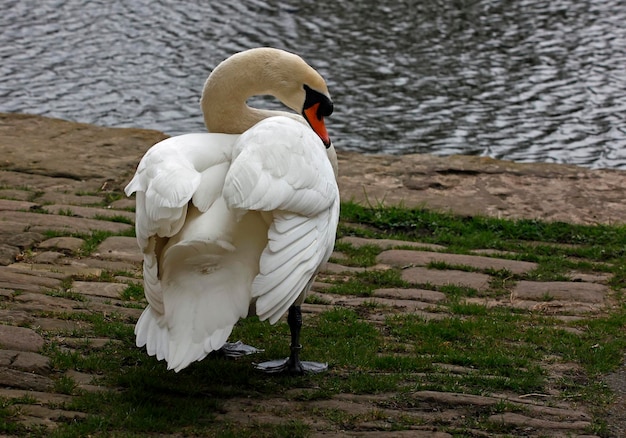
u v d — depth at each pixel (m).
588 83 19.09
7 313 6.77
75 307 7.16
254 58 6.95
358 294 7.94
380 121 17.27
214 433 5.30
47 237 8.80
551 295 7.99
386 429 5.40
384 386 5.98
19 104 17.41
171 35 21.94
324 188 5.70
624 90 18.66
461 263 8.68
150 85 18.62
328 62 20.36
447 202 10.43
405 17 24.06
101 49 20.86
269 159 5.46
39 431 5.12
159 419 5.39
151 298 5.41
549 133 16.53
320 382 6.12
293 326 6.20
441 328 7.04
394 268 8.62
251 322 7.24
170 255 5.17
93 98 17.88
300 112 7.06
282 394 5.91
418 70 20.02
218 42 21.44
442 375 6.21
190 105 17.69
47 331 6.62
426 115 17.53
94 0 25.03
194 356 5.06
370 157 11.76
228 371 6.17
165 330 5.29
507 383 6.10
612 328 7.14
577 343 6.86
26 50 20.66
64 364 6.06
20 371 5.86
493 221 9.84
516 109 17.73
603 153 15.60
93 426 5.23
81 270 8.10
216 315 5.15
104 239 8.83
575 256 9.08
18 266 8.09
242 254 5.36
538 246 9.25
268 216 5.48
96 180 10.78
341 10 24.55
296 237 5.41
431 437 5.30
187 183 5.30
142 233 5.44
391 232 9.73
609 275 8.52
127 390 5.77
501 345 6.84
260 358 6.51
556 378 6.29
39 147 11.75
